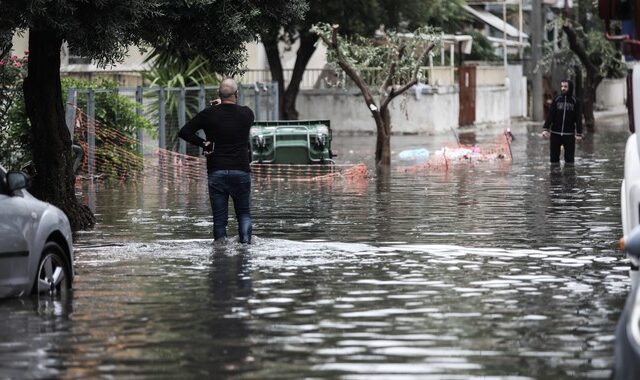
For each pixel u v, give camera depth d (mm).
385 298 16281
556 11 93688
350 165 43812
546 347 13227
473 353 12961
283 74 73188
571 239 22547
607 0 16047
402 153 49062
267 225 25312
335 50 45812
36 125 25266
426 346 13297
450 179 37781
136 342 13562
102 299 16266
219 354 12961
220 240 22516
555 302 15930
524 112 90875
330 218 26562
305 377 11953
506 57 87500
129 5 23078
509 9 98562
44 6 22156
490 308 15508
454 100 74688
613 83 108688
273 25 27562
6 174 15562
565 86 44312
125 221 26531
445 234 23438
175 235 23859
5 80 36094
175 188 35562
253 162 41469
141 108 42125
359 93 72875
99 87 41656
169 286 17375
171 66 49062
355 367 12344
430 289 16984
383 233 23688
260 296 16500
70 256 16953
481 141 62875
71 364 12539
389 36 47656
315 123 42438
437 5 69438
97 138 39719
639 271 14336
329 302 16000
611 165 43688
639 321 9797
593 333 13961
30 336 13891
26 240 15625
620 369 9867
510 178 37938
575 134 44406
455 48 81438
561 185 35156
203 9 25031
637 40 15969
